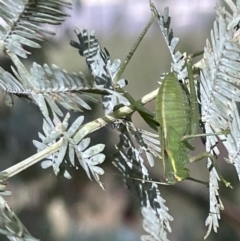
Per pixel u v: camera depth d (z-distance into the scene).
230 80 0.28
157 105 0.29
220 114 0.28
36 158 0.28
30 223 0.47
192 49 0.55
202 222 0.51
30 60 0.37
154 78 0.58
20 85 0.28
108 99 0.30
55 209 0.49
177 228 0.51
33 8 0.27
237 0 0.28
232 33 0.28
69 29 0.38
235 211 0.46
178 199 0.51
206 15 0.56
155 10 0.29
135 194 0.32
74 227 0.52
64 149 0.28
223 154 0.31
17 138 0.40
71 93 0.27
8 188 0.45
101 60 0.29
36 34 0.28
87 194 0.51
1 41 0.28
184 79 0.29
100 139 0.37
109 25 0.61
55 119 0.28
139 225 0.56
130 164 0.31
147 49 0.59
